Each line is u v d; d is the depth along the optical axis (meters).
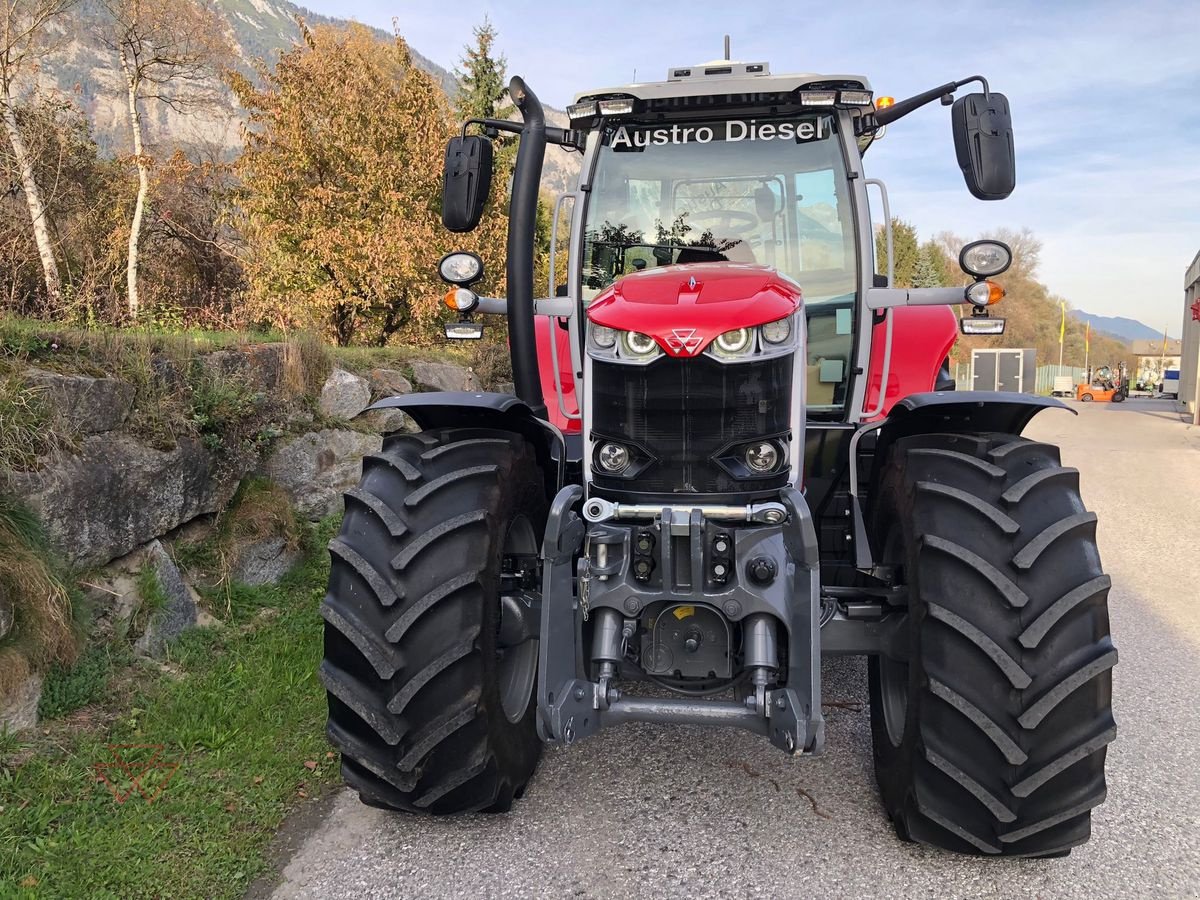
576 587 2.53
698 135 3.39
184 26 13.19
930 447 2.60
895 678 2.73
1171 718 3.49
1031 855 2.35
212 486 4.37
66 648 3.17
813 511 3.12
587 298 3.49
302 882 2.38
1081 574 2.25
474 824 2.67
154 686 3.42
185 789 2.78
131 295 9.23
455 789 2.47
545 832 2.62
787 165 3.34
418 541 2.41
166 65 13.55
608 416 2.51
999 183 2.71
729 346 2.40
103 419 3.73
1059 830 2.30
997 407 2.51
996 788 2.24
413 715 2.37
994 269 2.74
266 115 12.91
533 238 3.04
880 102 3.25
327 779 2.93
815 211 3.30
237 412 4.57
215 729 3.13
